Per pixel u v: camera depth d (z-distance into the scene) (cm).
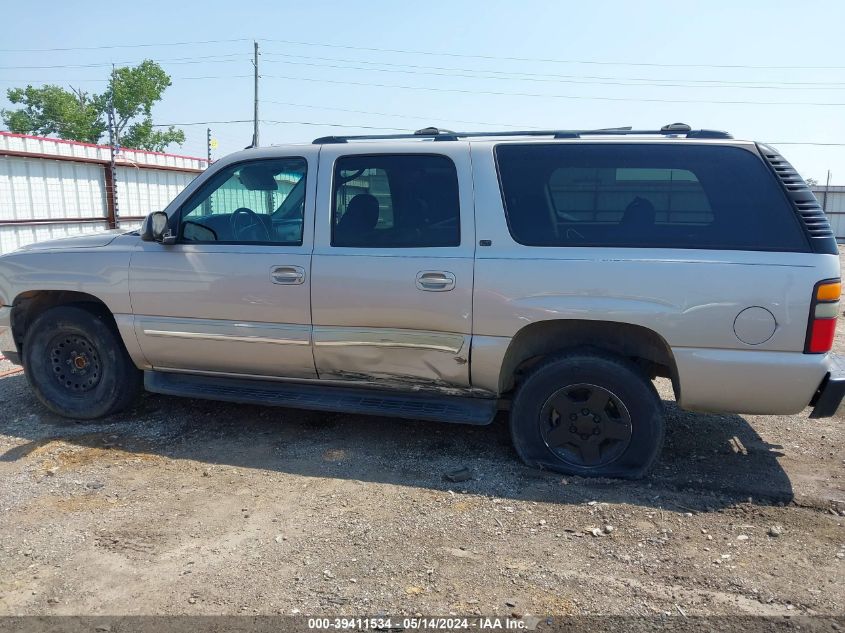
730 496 396
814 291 367
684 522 365
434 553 332
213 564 321
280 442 475
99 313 503
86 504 382
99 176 1519
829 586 306
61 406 511
